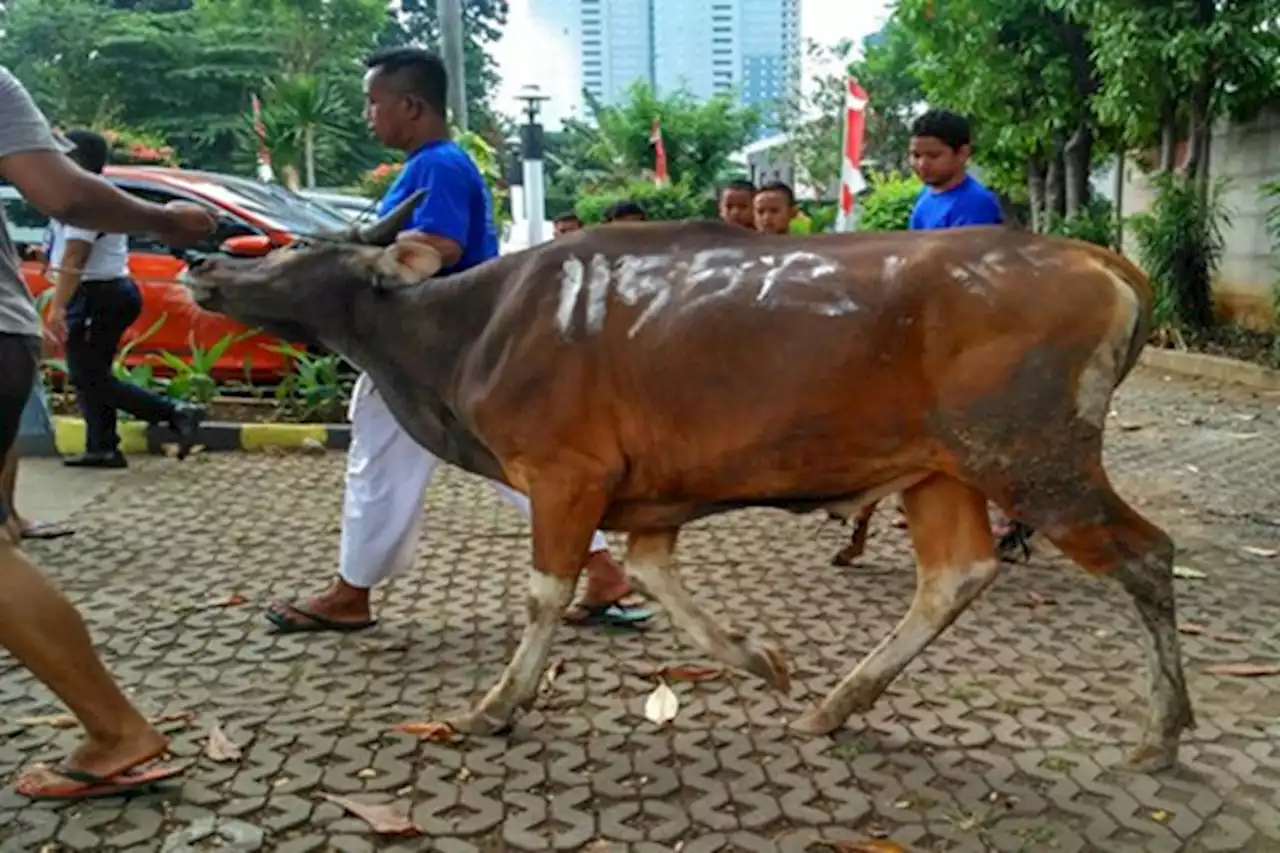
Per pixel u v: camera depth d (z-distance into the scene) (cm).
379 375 363
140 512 606
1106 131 1234
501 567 514
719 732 348
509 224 1884
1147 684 378
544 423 324
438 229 388
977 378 294
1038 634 426
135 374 780
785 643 422
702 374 309
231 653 412
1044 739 342
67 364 688
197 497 639
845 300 299
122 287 679
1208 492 643
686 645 419
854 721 354
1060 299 291
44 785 305
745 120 3117
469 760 330
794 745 339
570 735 346
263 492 652
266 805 306
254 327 372
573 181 3700
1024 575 494
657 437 319
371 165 3356
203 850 285
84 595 473
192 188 879
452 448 363
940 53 1241
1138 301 302
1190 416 862
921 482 333
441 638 428
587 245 332
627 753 335
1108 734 345
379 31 4066
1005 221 502
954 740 341
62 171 285
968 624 436
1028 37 1191
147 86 3466
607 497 328
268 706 367
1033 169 1374
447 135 413
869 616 450
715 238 325
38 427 493
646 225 334
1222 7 1014
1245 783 315
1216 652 409
